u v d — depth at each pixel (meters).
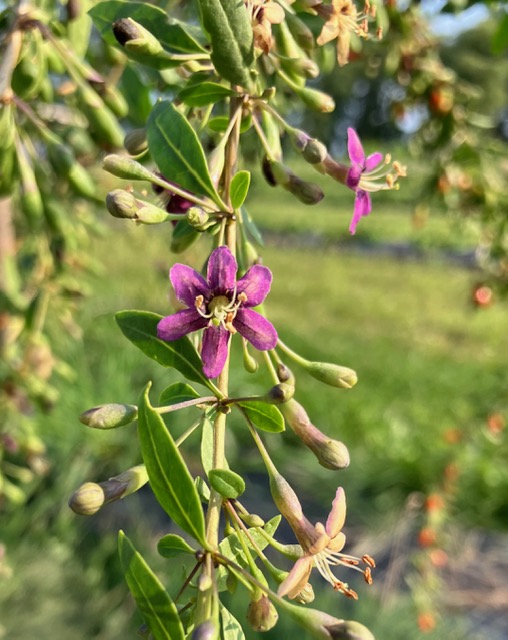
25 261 0.17
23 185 0.10
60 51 0.10
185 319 0.06
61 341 0.23
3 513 0.29
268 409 0.06
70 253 0.15
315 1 0.08
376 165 0.08
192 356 0.06
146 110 0.13
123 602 0.28
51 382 0.37
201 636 0.05
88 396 0.38
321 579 0.29
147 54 0.07
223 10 0.07
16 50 0.10
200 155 0.06
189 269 0.06
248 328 0.06
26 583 0.27
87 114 0.10
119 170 0.06
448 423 0.44
